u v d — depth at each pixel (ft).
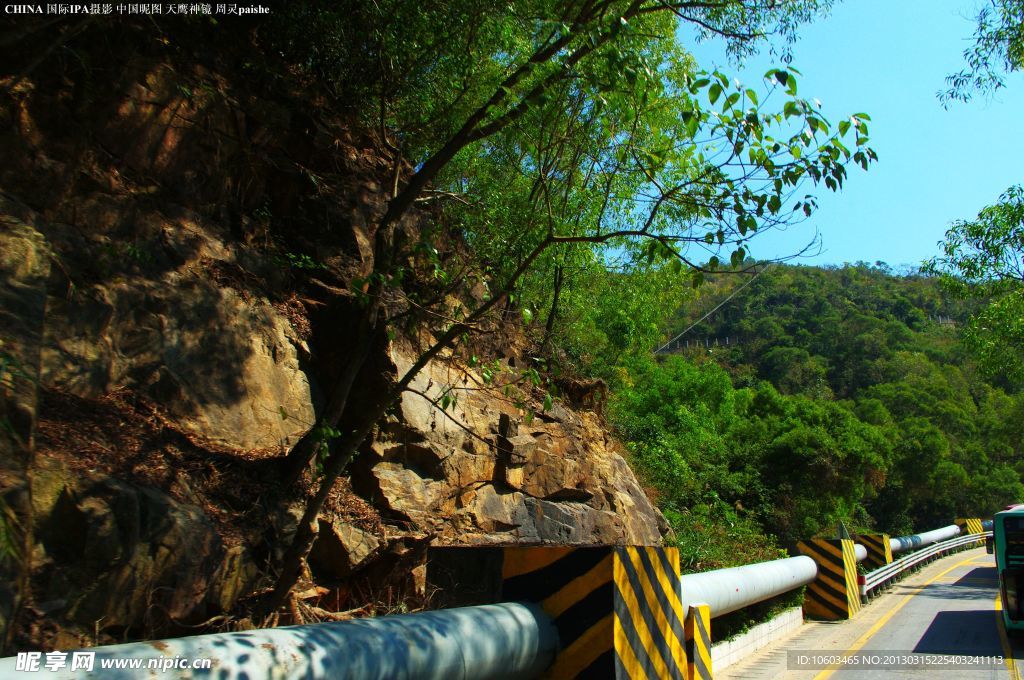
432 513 25.07
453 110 30.12
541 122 26.09
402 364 25.53
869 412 199.21
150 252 21.01
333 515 21.68
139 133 22.04
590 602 11.77
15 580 12.03
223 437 20.21
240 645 8.02
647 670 12.55
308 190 27.25
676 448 66.85
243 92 26.02
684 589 21.33
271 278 24.57
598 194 33.12
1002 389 272.92
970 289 69.72
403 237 23.25
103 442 16.80
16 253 15.38
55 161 19.36
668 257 19.21
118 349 18.88
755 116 17.74
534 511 29.78
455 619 10.37
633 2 23.22
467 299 30.32
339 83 30.40
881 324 321.11
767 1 26.25
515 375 32.60
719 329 334.65
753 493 84.53
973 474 193.36
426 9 27.07
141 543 15.42
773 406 112.88
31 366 14.11
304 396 23.36
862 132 17.69
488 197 29.60
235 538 18.10
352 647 8.80
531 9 27.78
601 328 56.29
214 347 21.20
